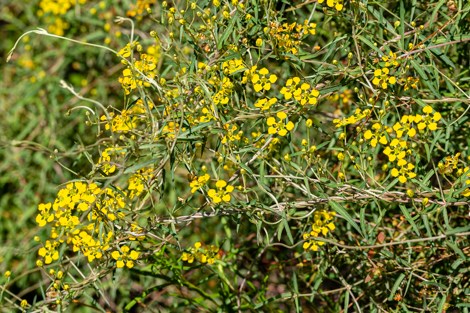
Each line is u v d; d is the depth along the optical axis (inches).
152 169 34.5
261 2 34.0
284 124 33.2
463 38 33.5
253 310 39.4
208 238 44.2
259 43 33.5
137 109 36.2
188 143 33.7
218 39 34.2
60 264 35.0
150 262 38.4
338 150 36.2
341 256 37.2
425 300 34.9
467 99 33.9
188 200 33.9
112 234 33.8
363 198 33.5
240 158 34.2
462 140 37.7
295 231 40.9
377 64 34.0
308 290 41.3
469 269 34.3
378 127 33.2
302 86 33.2
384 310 35.9
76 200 33.3
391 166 36.6
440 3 33.5
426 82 33.4
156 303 43.1
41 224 34.2
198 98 34.3
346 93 39.4
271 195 33.4
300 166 34.3
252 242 41.8
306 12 40.6
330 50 34.1
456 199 32.8
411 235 37.2
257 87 33.5
